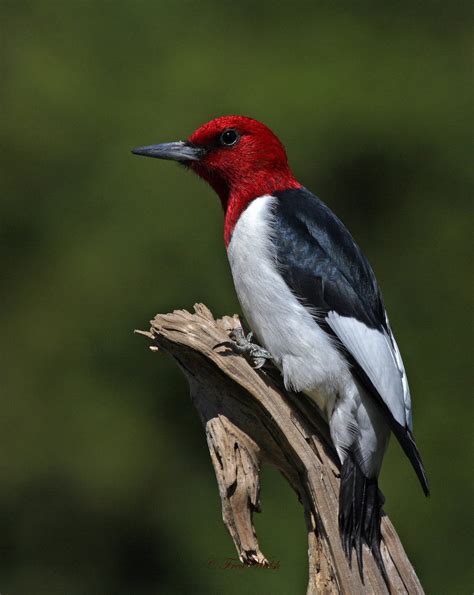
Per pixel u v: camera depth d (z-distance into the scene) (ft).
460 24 57.47
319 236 25.85
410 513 46.98
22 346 52.44
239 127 27.58
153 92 54.54
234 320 26.61
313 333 24.93
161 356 51.11
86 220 52.65
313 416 25.09
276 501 45.70
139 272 51.01
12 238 53.83
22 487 52.29
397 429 24.03
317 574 23.76
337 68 54.49
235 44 55.52
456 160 54.49
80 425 51.72
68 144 53.83
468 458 48.78
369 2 57.16
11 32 57.21
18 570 51.75
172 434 51.60
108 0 57.31
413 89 54.80
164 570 50.72
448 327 52.39
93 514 51.90
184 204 51.13
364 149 53.72
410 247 53.98
